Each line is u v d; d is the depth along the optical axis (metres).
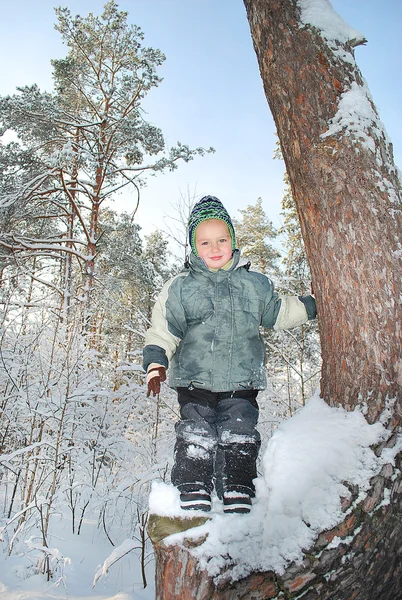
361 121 1.70
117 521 5.33
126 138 13.48
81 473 5.75
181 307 2.14
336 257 1.66
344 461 1.46
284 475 1.50
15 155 12.62
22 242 11.86
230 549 1.42
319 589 1.35
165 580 1.44
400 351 1.54
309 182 1.75
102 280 13.20
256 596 1.35
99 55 14.02
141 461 6.37
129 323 9.40
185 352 2.10
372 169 1.64
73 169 13.32
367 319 1.58
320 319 1.79
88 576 4.08
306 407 1.76
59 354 5.82
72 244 14.41
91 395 5.53
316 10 1.86
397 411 1.51
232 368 2.04
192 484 1.64
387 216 1.60
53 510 4.87
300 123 1.79
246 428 1.90
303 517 1.42
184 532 1.49
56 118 12.55
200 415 1.92
